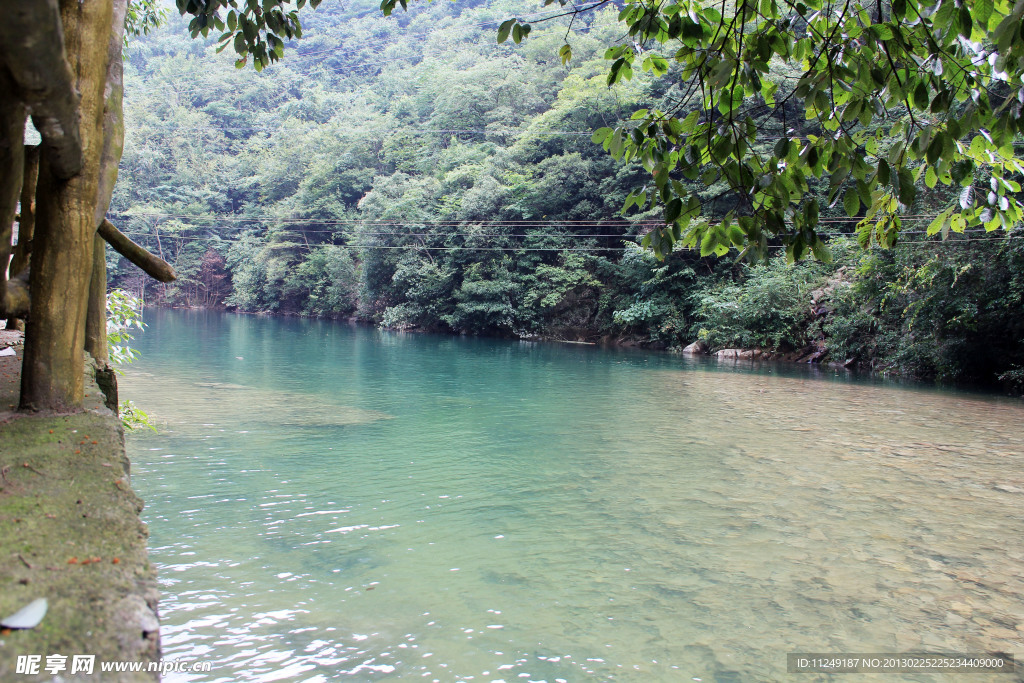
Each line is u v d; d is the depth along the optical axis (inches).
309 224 2226.9
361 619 153.5
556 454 329.4
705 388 618.2
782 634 151.2
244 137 3408.0
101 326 178.7
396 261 1654.8
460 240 1513.3
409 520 225.3
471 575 180.7
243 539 202.4
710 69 119.0
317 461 303.7
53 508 72.6
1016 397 626.2
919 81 115.6
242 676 128.3
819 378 745.6
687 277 1246.3
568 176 1428.4
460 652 140.2
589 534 214.8
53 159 92.0
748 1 125.2
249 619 151.6
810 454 337.7
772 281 1026.7
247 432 360.2
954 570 188.7
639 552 199.9
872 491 269.4
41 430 98.4
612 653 141.4
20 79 69.1
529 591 171.5
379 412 442.3
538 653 140.7
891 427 423.8
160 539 199.6
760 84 120.3
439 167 1839.3
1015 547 207.0
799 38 129.1
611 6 1744.6
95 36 105.7
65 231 108.3
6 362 150.4
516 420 423.8
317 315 2154.3
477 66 1951.3
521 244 1466.5
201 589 165.8
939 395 613.3
